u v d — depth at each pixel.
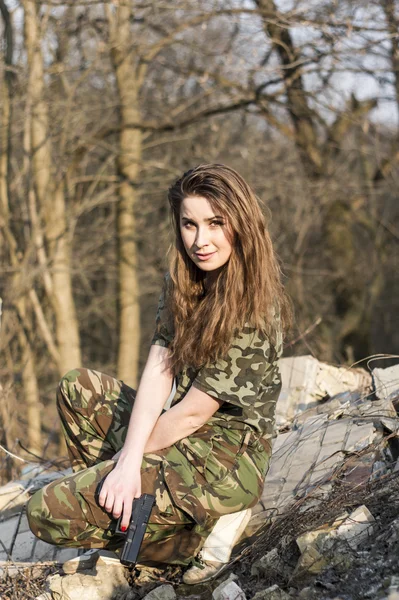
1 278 8.84
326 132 10.90
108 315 12.65
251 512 2.74
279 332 2.50
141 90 10.23
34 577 2.71
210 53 9.12
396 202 13.16
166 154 11.22
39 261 8.39
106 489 2.30
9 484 3.72
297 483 2.85
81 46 9.02
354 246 12.23
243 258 2.39
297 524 2.51
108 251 11.59
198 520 2.36
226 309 2.38
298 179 11.21
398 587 2.12
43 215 8.49
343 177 11.32
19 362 8.85
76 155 9.15
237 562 2.51
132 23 9.02
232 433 2.49
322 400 4.09
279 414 4.00
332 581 2.26
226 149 11.16
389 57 8.77
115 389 2.72
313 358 4.25
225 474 2.43
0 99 8.17
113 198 9.37
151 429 2.45
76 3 7.93
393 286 14.52
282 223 11.37
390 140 11.27
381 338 14.91
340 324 11.56
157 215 11.84
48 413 9.87
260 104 9.59
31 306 8.79
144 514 2.32
